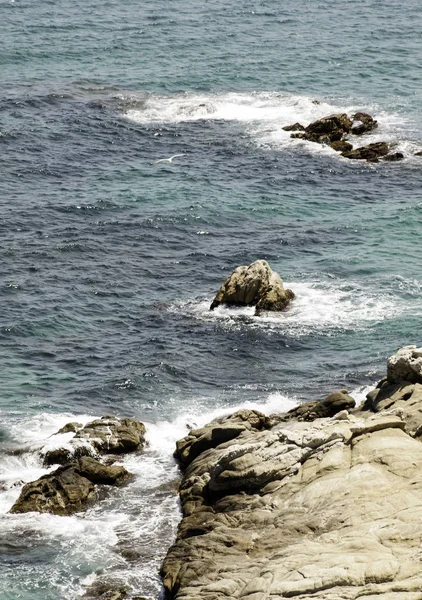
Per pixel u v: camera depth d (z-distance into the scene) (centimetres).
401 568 7675
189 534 9250
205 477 9906
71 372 12525
